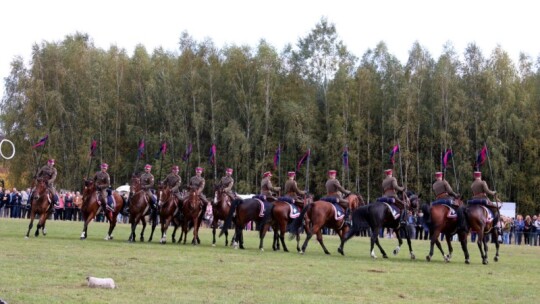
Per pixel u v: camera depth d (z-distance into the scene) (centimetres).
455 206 2638
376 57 7325
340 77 7150
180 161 7181
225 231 2894
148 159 7319
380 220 2656
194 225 3070
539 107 6975
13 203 5591
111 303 1280
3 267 1739
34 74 7369
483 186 2684
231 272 1864
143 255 2250
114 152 7412
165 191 3064
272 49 7325
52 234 3256
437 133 6825
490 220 2650
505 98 6800
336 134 6806
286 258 2417
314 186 7019
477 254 3266
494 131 6731
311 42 7550
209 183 7200
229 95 7356
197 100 7412
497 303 1501
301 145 6750
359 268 2145
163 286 1538
